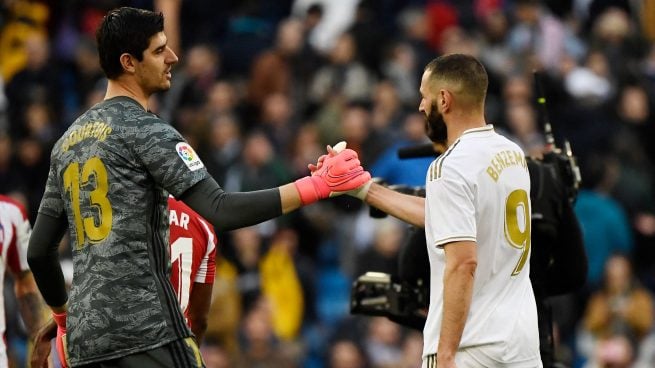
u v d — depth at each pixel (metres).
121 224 20.20
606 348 40.72
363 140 50.28
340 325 44.00
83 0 57.06
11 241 24.66
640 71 57.94
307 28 57.22
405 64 55.53
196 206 20.27
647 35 63.22
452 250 21.19
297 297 46.88
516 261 22.05
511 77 54.78
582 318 46.53
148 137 20.33
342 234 48.47
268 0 62.34
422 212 22.77
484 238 21.70
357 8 57.28
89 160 20.42
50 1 57.03
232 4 59.50
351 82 53.69
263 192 20.36
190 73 53.69
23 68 53.22
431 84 22.14
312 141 50.75
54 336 23.75
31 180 49.25
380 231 46.28
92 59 54.66
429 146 24.16
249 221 20.23
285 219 48.28
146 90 21.03
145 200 20.33
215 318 41.78
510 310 21.89
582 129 52.66
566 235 24.36
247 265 46.00
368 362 43.09
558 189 24.19
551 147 25.08
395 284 24.78
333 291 47.97
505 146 22.00
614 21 58.66
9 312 37.66
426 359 21.91
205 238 22.78
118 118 20.52
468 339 21.66
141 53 20.78
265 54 54.41
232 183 48.56
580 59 58.94
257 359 42.47
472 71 21.97
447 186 21.34
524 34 57.34
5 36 56.12
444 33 57.78
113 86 21.00
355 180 20.66
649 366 43.31
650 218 49.78
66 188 20.69
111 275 20.14
